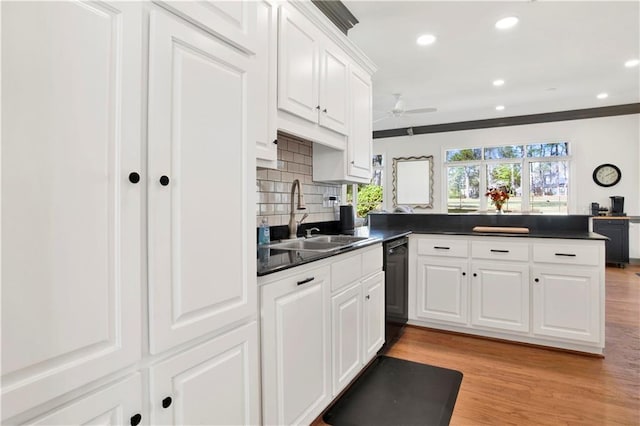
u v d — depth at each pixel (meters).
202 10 1.04
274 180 2.41
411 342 2.93
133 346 0.85
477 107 6.23
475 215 3.57
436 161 7.86
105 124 0.79
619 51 3.79
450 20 3.04
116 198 0.81
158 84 0.91
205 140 1.04
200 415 1.04
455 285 3.10
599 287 2.61
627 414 1.89
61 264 0.71
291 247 2.33
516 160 7.18
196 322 1.01
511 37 3.41
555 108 6.35
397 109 5.13
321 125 2.22
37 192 0.67
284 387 1.49
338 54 2.43
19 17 0.64
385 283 2.70
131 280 0.84
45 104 0.68
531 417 1.88
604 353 2.68
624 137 6.29
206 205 1.05
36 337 0.67
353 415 1.91
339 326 1.96
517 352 2.72
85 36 0.75
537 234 2.87
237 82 1.17
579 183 6.62
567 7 2.87
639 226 6.05
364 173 2.88
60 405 0.72
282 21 1.84
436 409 1.96
